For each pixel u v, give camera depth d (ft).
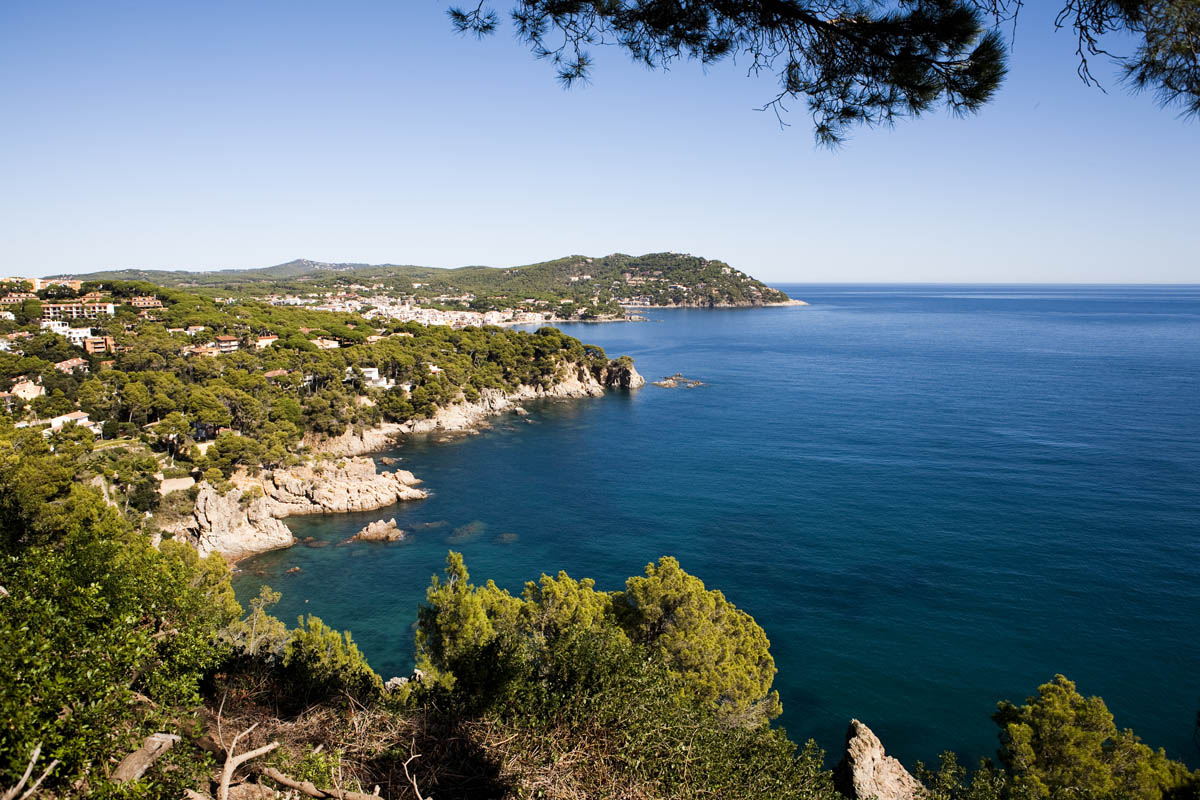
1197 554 185.57
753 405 413.80
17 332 359.05
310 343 395.34
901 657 142.10
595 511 234.17
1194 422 332.39
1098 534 199.82
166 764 33.76
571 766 42.24
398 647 149.28
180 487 213.66
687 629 90.43
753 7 29.53
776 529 212.43
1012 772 80.18
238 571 186.70
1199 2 21.52
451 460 302.04
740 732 56.39
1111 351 632.38
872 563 185.68
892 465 275.39
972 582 173.37
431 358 413.80
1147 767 73.82
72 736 30.48
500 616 88.02
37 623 33.96
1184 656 140.87
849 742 100.07
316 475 246.47
